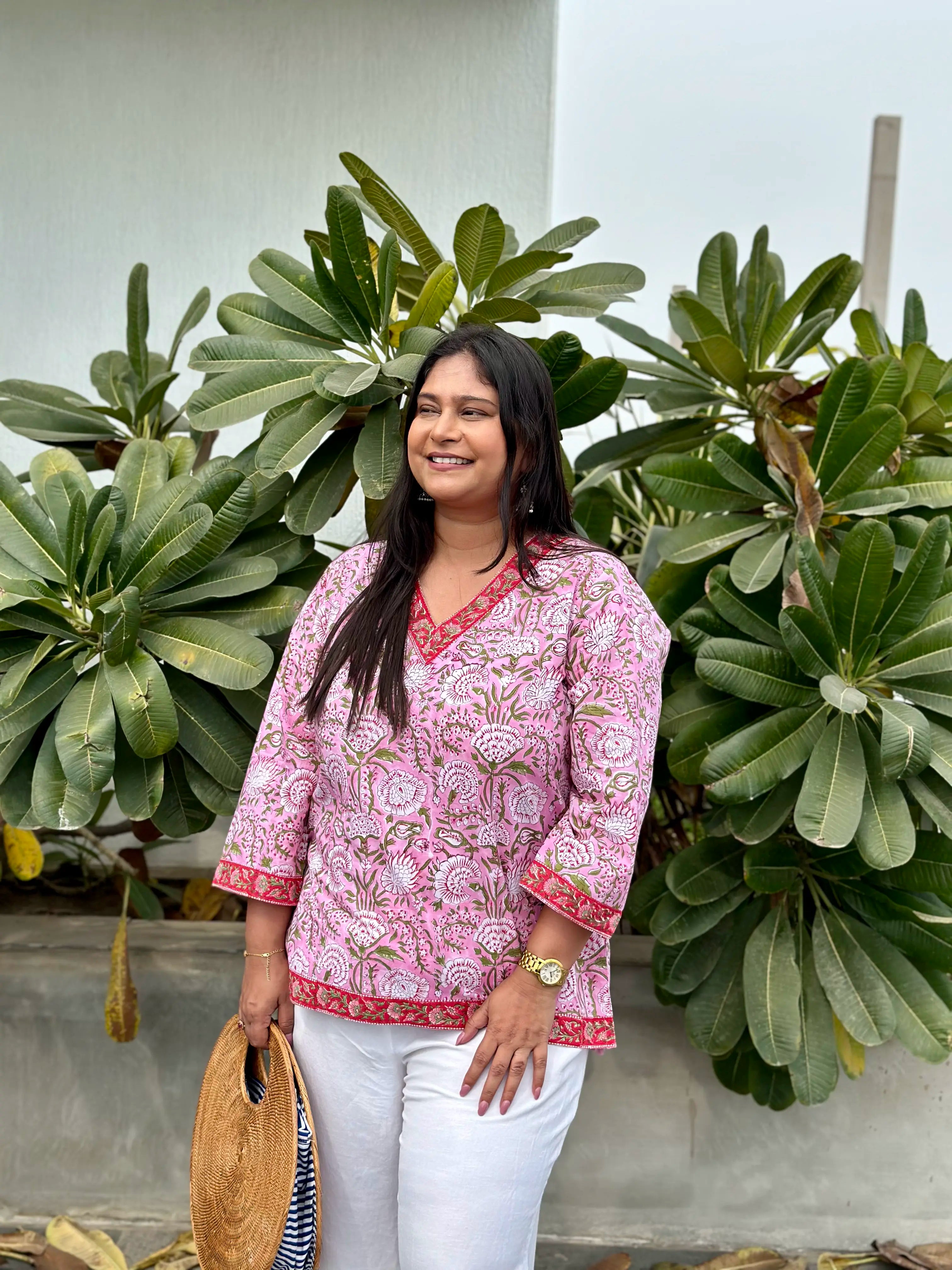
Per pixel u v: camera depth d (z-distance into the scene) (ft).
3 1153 6.33
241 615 5.55
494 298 5.47
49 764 5.00
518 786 3.71
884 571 5.20
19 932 6.52
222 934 6.55
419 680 3.76
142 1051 6.33
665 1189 6.33
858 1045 5.97
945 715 5.38
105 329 8.73
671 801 7.66
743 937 5.95
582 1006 3.93
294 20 8.38
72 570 5.28
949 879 5.43
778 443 5.97
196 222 8.59
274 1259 3.97
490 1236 3.80
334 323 5.82
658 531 6.79
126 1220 6.28
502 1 8.29
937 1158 6.33
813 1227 6.34
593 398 5.55
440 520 4.01
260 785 4.20
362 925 3.86
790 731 5.36
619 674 3.70
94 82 8.50
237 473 5.30
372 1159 4.13
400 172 8.47
